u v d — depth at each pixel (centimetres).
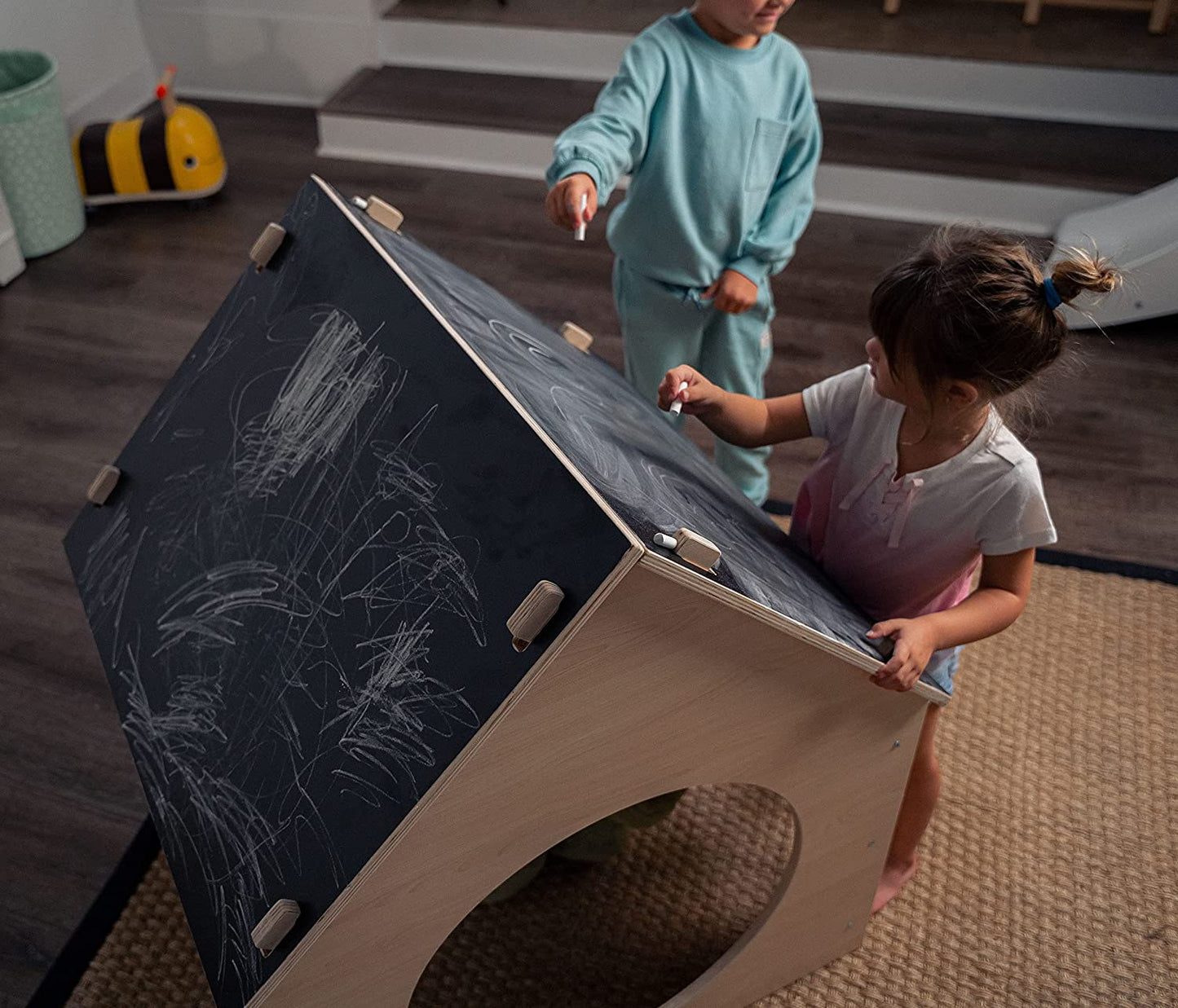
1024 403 116
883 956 147
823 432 130
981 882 154
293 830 95
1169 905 152
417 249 131
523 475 87
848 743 114
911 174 276
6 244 266
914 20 308
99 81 328
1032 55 289
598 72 318
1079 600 192
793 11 315
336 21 324
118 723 175
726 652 94
